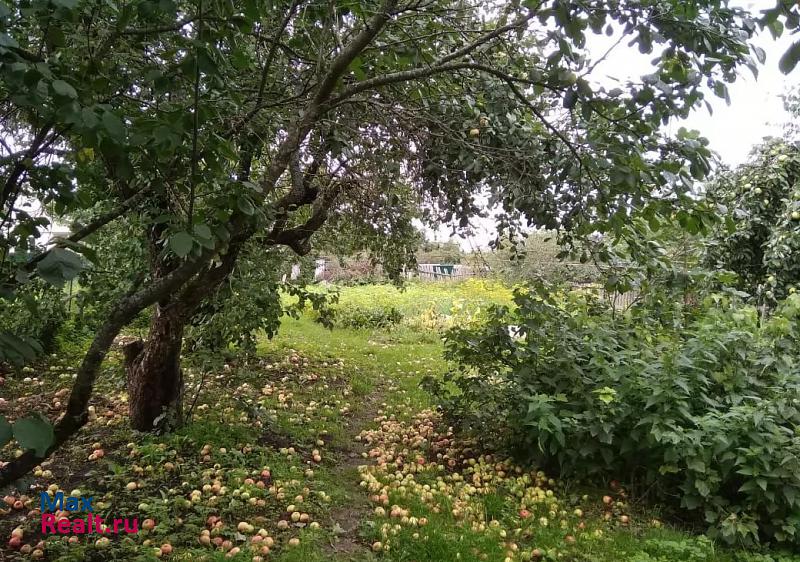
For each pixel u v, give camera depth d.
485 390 5.08
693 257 5.52
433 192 4.71
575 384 4.64
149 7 1.80
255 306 5.93
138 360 5.02
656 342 4.98
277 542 3.47
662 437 4.00
